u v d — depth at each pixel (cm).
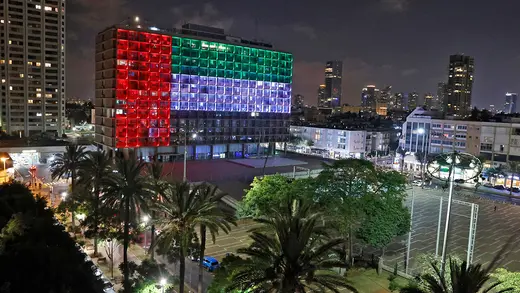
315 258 3048
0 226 5400
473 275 2933
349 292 5038
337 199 5875
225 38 17050
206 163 14800
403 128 18138
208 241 7050
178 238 4378
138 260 6097
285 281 2834
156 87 14725
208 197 4612
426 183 14100
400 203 6228
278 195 6531
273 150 18912
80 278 4125
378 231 5784
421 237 7981
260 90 17925
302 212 3606
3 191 6962
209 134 16338
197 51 15712
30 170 10694
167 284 4772
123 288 4978
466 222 9238
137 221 6012
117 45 13812
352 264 5947
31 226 5122
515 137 14212
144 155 14900
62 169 7525
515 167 13375
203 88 15988
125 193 5166
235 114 17125
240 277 3020
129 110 14212
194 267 5909
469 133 15538
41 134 19212
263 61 17888
